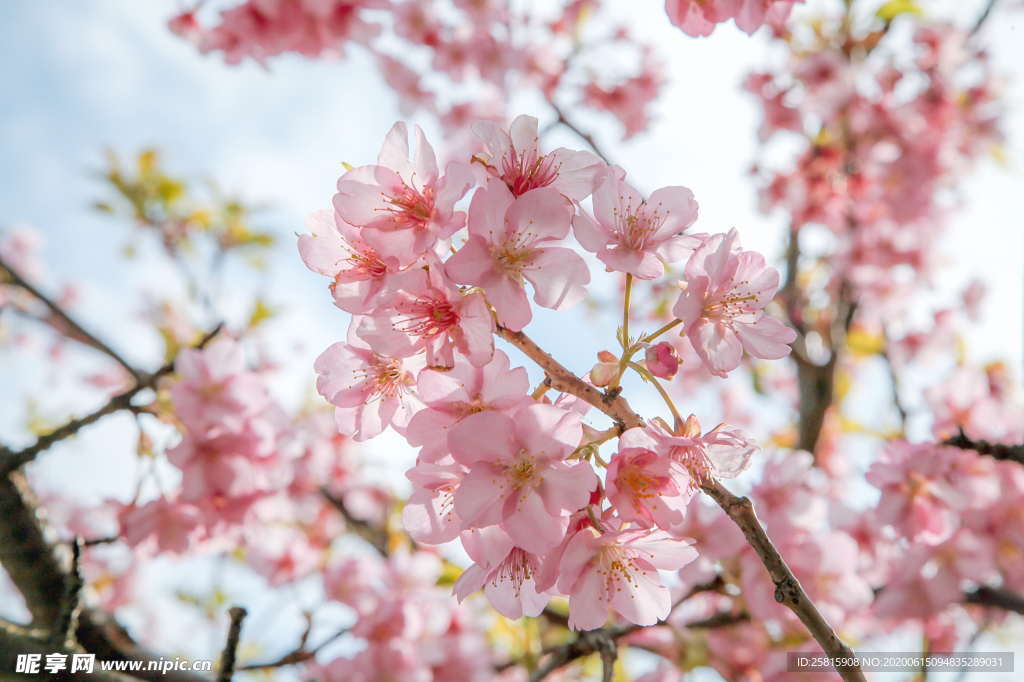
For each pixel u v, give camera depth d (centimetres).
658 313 606
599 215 219
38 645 313
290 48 531
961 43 743
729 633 470
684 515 202
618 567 213
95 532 494
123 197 659
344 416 231
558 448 200
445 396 210
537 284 206
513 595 220
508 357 211
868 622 558
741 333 227
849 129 743
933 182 782
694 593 454
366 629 491
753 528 203
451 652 495
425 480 212
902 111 750
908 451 445
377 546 670
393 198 213
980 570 495
